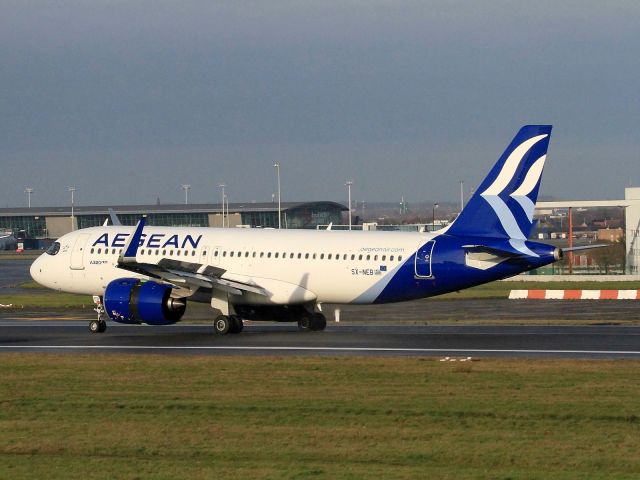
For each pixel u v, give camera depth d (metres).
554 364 133.50
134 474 78.12
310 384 118.62
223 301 178.88
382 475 77.38
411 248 176.75
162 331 185.75
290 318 186.38
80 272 194.75
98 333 181.38
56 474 78.38
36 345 162.00
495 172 174.88
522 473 78.25
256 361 137.75
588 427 95.00
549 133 171.50
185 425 96.62
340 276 179.75
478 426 95.50
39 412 103.44
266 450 86.62
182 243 190.12
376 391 113.75
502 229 174.38
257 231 188.75
